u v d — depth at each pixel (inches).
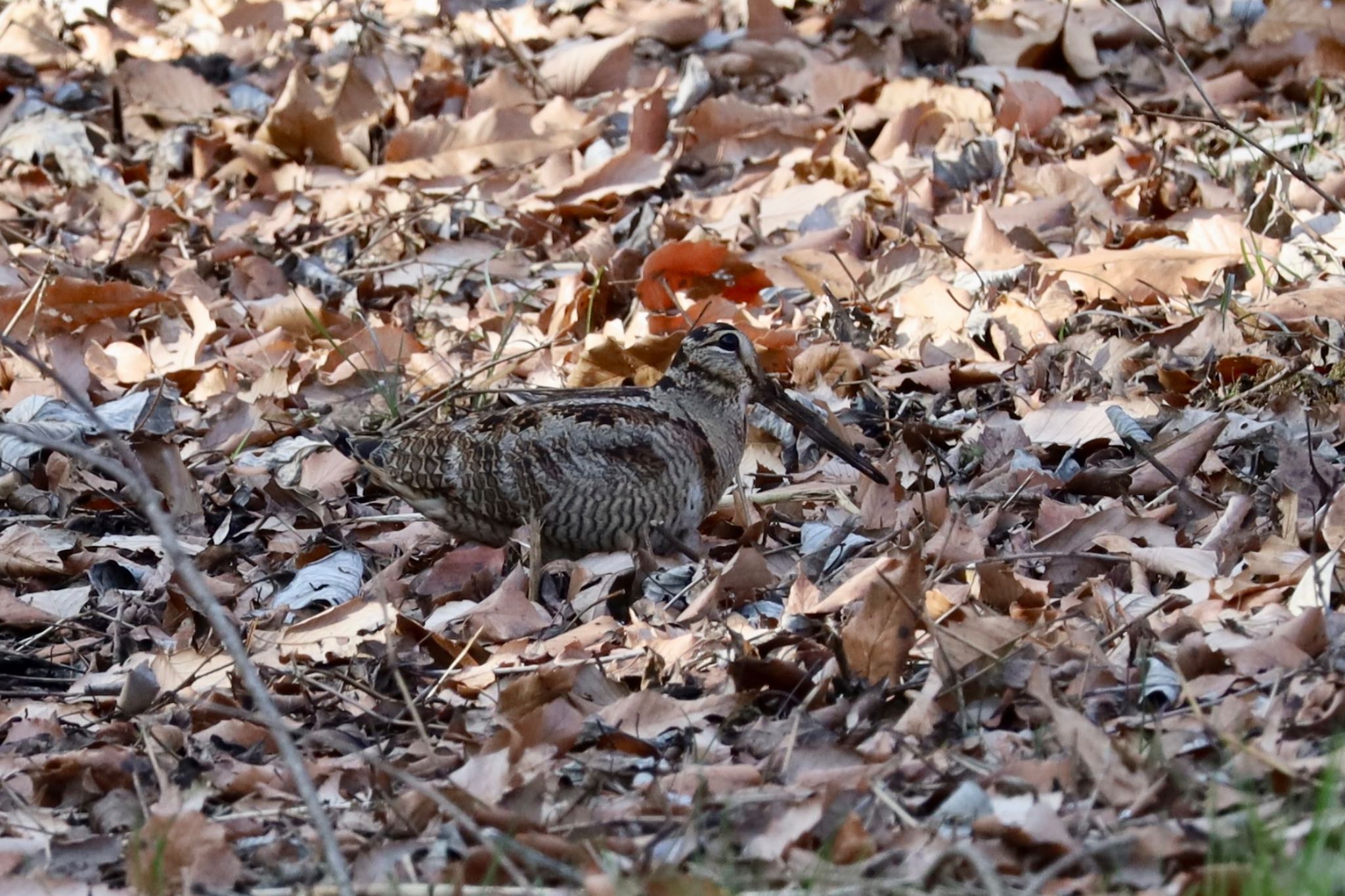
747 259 588.7
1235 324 493.4
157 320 596.7
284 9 851.4
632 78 760.3
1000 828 268.2
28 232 677.9
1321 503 389.4
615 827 289.9
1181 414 453.1
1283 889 233.8
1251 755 280.7
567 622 395.9
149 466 479.8
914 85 700.7
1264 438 436.5
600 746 326.0
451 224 650.8
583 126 705.6
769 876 267.0
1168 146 652.1
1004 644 326.0
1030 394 489.1
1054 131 690.8
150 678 363.3
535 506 421.1
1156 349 497.0
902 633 327.3
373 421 510.3
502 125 698.2
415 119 756.0
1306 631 324.5
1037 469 441.1
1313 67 710.5
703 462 426.9
